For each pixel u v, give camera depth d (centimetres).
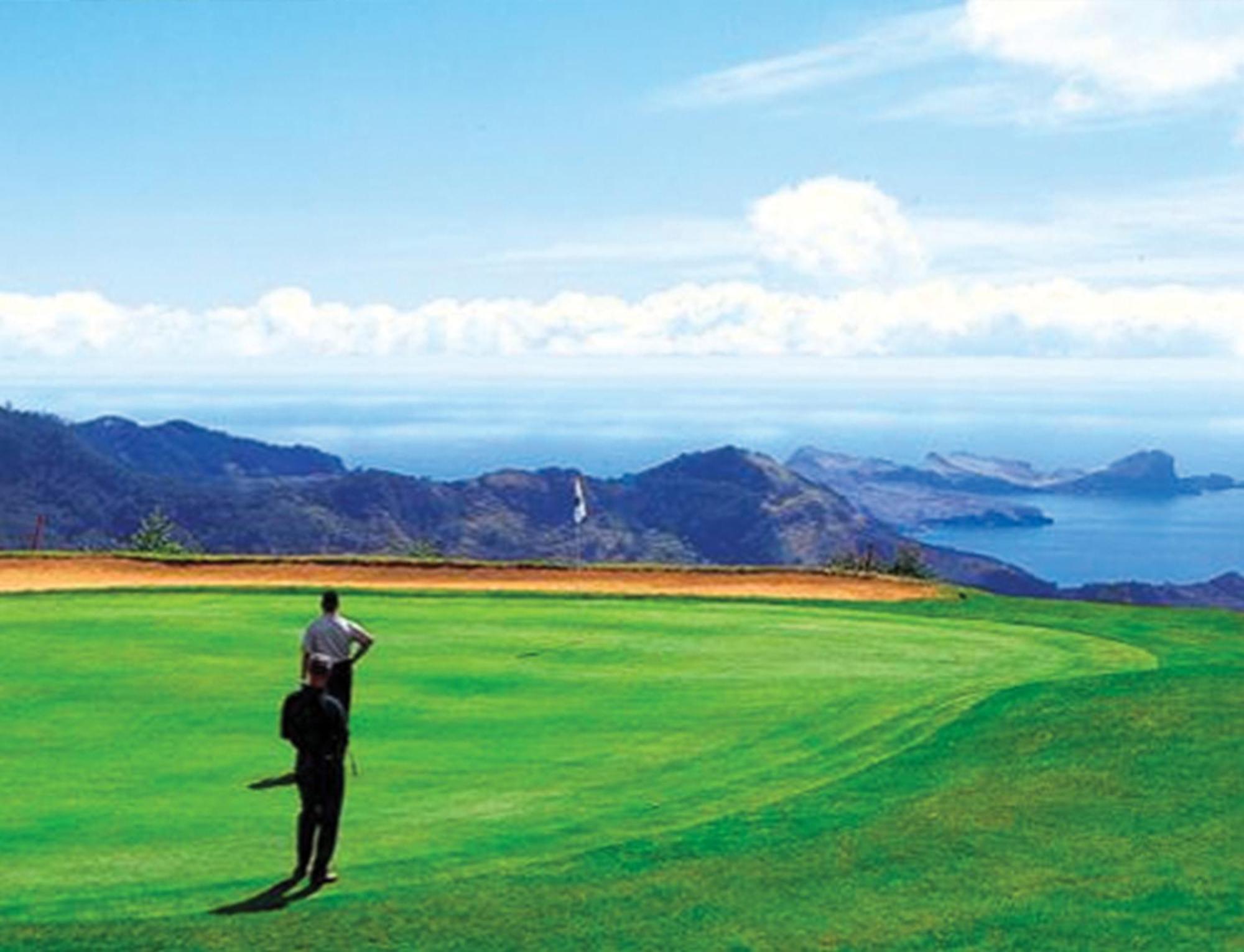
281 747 2264
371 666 3058
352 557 5169
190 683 2795
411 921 1368
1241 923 1269
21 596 4262
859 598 4597
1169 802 1675
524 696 2730
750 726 2433
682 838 1677
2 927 1358
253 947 1293
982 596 4669
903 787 1889
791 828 1703
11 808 1888
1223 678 2411
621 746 2275
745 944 1273
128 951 1285
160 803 1916
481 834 1738
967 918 1318
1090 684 2444
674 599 4409
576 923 1349
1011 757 1977
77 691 2714
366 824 1798
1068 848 1529
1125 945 1226
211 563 5059
